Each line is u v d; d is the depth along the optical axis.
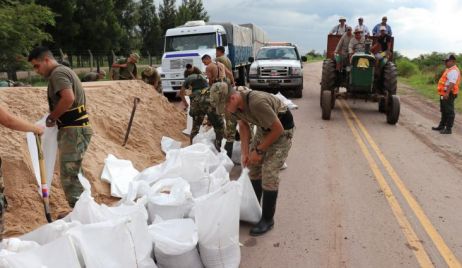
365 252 3.97
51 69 3.93
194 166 4.64
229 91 3.86
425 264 3.75
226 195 3.39
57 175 4.73
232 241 3.49
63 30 29.47
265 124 3.88
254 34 23.50
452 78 9.12
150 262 3.09
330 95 10.62
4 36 16.86
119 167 5.24
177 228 3.33
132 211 3.21
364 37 11.29
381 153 7.56
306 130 9.52
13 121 3.23
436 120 11.23
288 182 5.97
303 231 4.40
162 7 48.62
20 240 2.74
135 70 11.27
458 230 4.43
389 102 10.22
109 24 32.88
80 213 3.22
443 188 5.73
